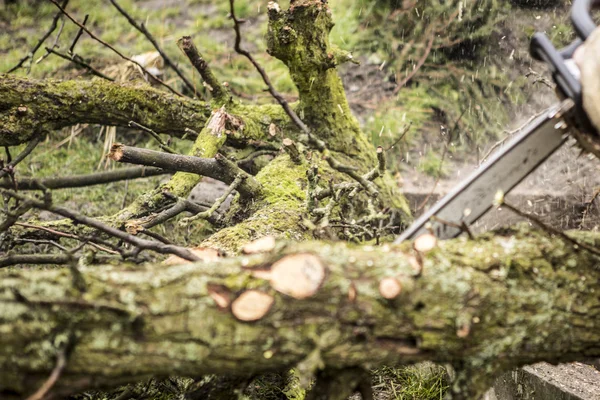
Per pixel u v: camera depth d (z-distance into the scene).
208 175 3.16
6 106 3.29
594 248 1.77
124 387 2.53
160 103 3.51
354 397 2.68
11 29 6.36
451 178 4.46
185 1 6.85
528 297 1.69
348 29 5.54
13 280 1.53
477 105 4.83
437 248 1.70
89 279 1.57
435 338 1.62
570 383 2.40
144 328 1.54
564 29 4.81
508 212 3.76
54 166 4.54
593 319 1.73
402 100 4.98
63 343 1.49
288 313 1.58
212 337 1.56
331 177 3.35
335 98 3.58
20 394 1.53
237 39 2.08
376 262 1.64
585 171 3.86
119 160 2.97
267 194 3.11
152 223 2.95
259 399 2.61
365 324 1.59
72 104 3.38
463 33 5.01
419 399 2.65
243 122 3.47
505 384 2.63
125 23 6.37
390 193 3.65
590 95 1.63
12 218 2.15
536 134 1.80
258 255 1.67
